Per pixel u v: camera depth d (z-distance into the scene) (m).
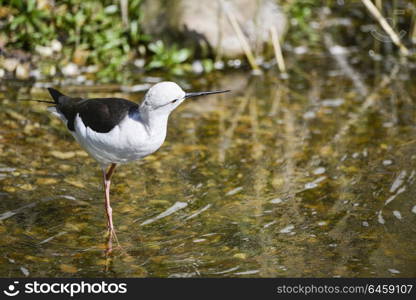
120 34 14.54
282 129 12.18
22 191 9.95
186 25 14.47
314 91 13.70
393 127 12.25
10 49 13.87
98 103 8.73
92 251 8.79
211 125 12.29
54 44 14.16
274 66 14.80
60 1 14.68
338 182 10.54
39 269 8.39
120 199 9.98
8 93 12.92
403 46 15.28
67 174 10.49
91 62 14.14
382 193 10.21
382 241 9.09
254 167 10.96
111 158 8.75
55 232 9.14
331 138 11.88
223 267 8.57
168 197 10.07
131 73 14.04
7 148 11.02
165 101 8.02
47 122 11.98
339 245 9.02
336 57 15.18
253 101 13.28
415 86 13.95
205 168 10.89
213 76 14.24
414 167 10.91
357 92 13.66
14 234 9.02
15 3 14.30
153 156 11.17
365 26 16.39
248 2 15.12
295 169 10.91
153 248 8.91
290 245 9.02
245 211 9.79
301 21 16.44
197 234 9.23
